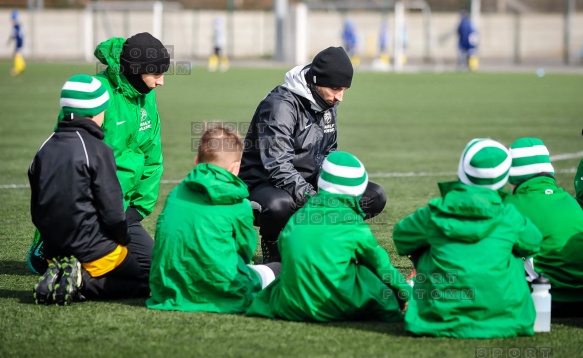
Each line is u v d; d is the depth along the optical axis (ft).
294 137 73.82
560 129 194.49
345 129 198.08
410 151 160.25
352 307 58.13
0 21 554.87
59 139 62.64
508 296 55.01
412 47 579.07
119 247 64.69
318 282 57.47
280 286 59.16
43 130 187.42
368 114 236.02
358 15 575.38
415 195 114.11
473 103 270.26
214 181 61.05
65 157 61.87
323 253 57.36
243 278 61.82
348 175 57.82
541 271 62.18
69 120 62.90
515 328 55.36
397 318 59.26
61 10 569.64
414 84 358.02
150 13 573.33
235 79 372.79
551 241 61.41
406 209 104.06
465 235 54.54
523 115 230.27
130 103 70.38
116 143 69.62
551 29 571.69
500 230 55.36
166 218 61.98
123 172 70.44
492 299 54.75
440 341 54.65
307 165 75.05
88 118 63.52
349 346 53.62
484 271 54.60
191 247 60.64
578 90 321.52
